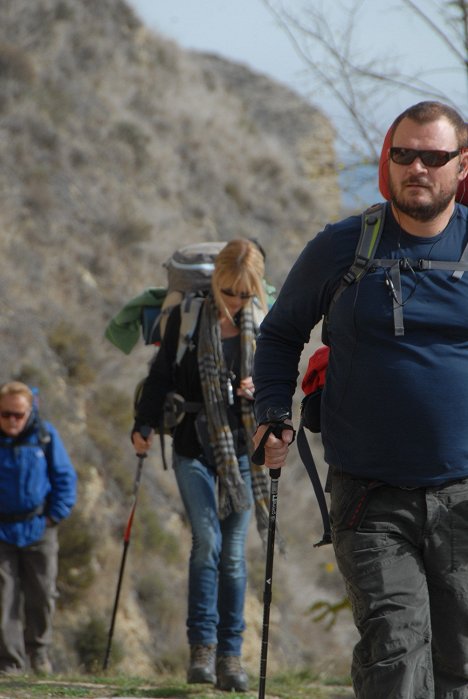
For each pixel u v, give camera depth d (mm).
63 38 90438
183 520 55406
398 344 10883
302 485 67500
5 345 55406
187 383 20000
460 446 10914
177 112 98625
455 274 10891
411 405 10836
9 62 78688
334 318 11250
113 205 75500
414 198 10781
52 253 66000
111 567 47531
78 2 96875
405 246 11039
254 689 20781
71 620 44094
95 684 20297
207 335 19766
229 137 102062
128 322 24062
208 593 19672
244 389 19750
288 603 56656
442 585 11055
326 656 52156
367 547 10945
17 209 66688
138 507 52125
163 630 47219
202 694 19078
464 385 10891
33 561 28828
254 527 59062
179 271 20781
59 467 29062
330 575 61031
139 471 23594
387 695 10336
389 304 10898
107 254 70688
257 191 97375
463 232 11133
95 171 77625
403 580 10773
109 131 83812
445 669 11273
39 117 76000
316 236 11617
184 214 83938
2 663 28109
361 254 11086
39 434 28953
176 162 88938
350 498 11211
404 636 10500
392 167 11039
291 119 118375
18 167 70312
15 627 28438
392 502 11039
